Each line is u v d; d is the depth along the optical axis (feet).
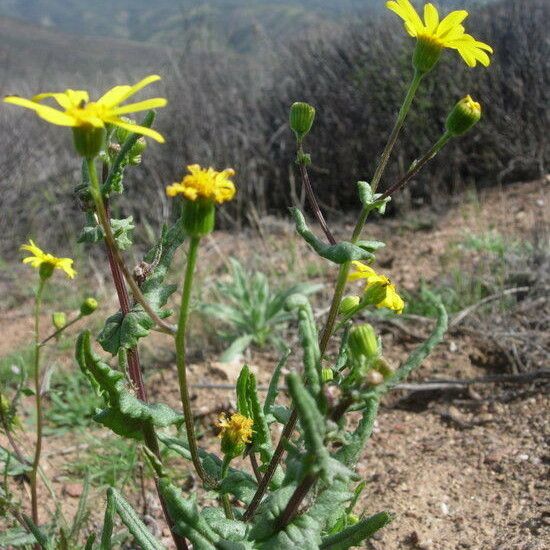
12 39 109.19
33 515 7.65
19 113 28.71
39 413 7.50
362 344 4.64
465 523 8.82
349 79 23.29
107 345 5.60
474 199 20.12
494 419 10.87
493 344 12.80
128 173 23.47
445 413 11.21
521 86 21.93
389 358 12.82
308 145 22.72
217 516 5.49
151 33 183.83
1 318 17.74
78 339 4.96
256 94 26.05
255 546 5.05
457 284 14.48
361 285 15.96
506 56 23.34
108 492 5.81
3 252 22.43
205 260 18.84
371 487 9.78
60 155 26.40
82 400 12.24
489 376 11.73
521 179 21.85
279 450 5.66
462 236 17.87
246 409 6.11
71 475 10.53
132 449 10.26
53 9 356.18
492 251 16.16
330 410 4.66
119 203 22.58
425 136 21.63
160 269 5.84
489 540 8.43
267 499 5.48
